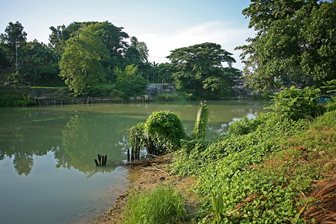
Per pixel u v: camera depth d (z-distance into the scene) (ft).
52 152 52.95
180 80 216.74
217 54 216.13
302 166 22.07
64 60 172.86
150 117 44.16
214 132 67.92
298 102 38.55
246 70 86.94
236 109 133.59
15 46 206.28
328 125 31.37
